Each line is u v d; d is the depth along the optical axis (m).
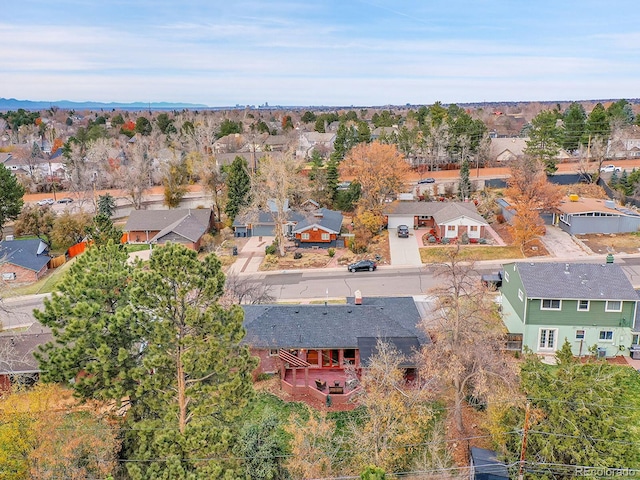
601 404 22.59
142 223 74.06
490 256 58.47
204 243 68.69
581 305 37.59
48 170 120.25
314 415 30.11
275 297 48.88
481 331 27.86
